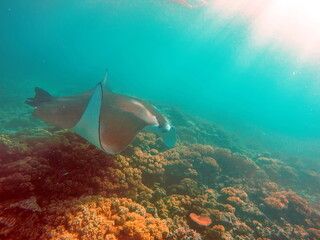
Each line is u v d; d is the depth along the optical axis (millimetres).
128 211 3143
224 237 3582
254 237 4059
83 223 2596
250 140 16562
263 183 6402
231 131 17984
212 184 5898
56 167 3564
